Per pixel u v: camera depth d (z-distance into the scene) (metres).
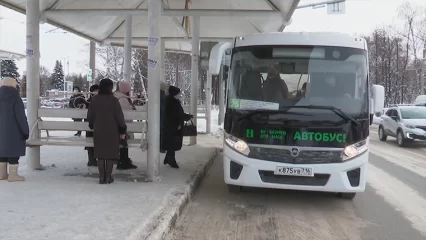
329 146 6.11
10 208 5.32
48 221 4.84
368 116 6.27
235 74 6.60
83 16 12.16
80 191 6.38
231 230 5.49
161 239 4.80
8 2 10.37
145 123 7.46
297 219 6.08
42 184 6.77
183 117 8.95
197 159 10.28
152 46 7.34
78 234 4.43
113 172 8.16
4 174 7.10
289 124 6.16
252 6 13.07
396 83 55.25
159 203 5.84
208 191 7.69
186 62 52.34
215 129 21.09
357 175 6.20
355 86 6.35
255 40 6.65
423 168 11.21
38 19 8.04
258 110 6.28
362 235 5.45
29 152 8.04
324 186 6.15
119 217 5.10
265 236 5.30
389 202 7.21
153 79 7.33
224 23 16.02
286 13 11.28
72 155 10.09
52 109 7.81
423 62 48.66
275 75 6.46
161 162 9.65
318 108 6.18
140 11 10.90
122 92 8.22
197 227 5.57
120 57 39.66
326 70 6.44
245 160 6.25
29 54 7.88
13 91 6.80
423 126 16.39
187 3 13.05
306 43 6.53
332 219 6.12
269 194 7.52
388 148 16.28
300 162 6.12
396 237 5.39
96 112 6.85
